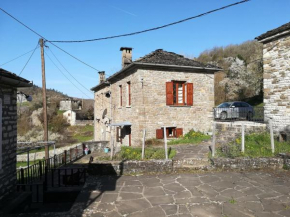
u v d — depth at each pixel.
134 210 4.71
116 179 6.69
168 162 7.28
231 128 11.92
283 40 9.94
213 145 8.08
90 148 17.66
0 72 5.25
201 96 14.85
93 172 7.11
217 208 4.70
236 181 6.29
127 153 8.62
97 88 24.25
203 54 56.50
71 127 41.88
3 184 5.98
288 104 9.69
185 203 4.96
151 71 13.61
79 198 5.36
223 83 37.28
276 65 10.28
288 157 7.37
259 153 7.97
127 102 15.23
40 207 6.57
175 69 14.16
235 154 7.90
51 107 46.53
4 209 5.33
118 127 17.09
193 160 7.86
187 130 14.37
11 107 6.50
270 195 5.31
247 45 49.72
